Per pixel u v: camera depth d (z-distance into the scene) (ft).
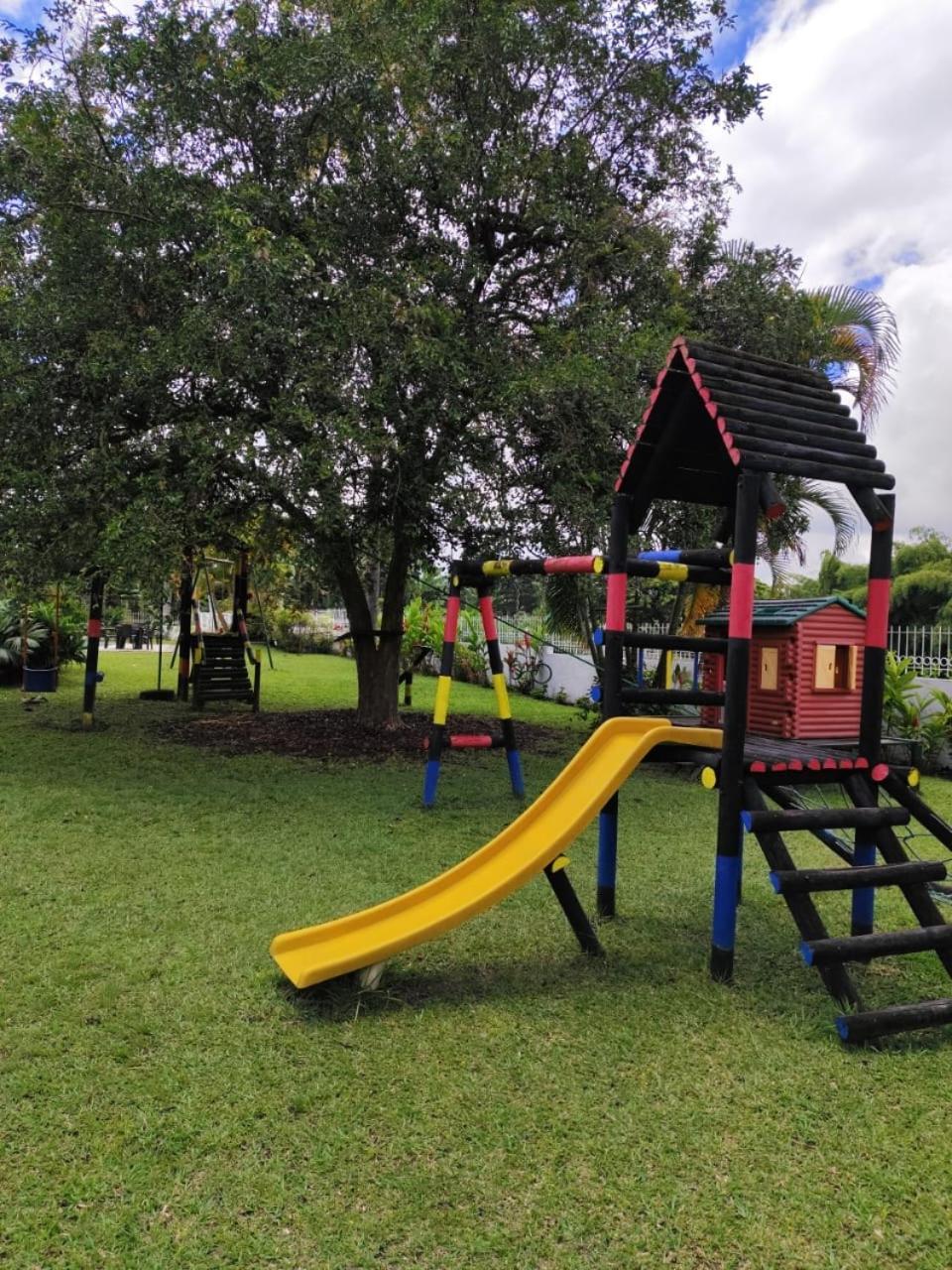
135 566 20.61
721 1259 6.61
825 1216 7.10
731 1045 9.93
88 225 22.74
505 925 13.64
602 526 23.95
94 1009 10.25
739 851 11.75
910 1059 9.72
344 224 23.26
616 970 11.98
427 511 25.62
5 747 27.89
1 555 22.63
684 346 12.25
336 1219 6.90
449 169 23.35
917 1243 6.83
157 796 21.52
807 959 10.30
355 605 32.40
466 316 24.53
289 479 21.88
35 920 13.08
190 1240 6.65
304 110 22.99
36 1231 6.71
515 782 22.70
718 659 20.88
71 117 23.52
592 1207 7.11
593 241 25.36
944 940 11.09
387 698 33.17
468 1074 9.11
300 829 18.74
